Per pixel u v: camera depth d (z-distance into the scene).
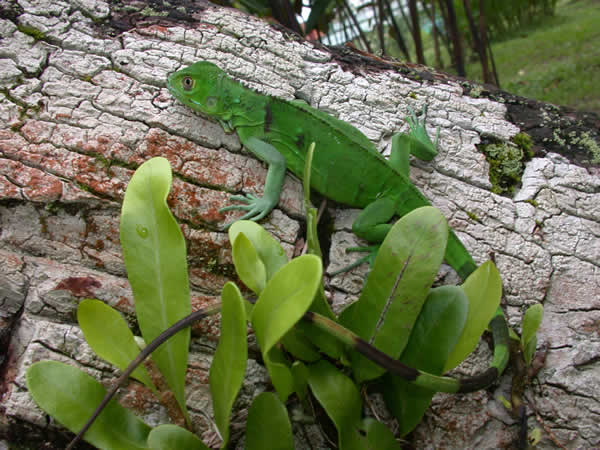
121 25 0.32
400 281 0.22
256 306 0.20
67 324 0.24
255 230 0.23
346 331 0.20
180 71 0.27
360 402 0.22
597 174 0.34
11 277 0.24
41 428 0.22
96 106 0.28
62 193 0.25
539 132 0.36
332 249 0.29
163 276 0.21
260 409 0.20
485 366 0.28
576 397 0.27
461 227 0.31
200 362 0.25
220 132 0.29
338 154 0.29
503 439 0.27
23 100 0.27
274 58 0.34
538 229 0.31
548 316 0.29
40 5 0.30
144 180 0.22
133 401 0.23
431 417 0.26
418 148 0.32
